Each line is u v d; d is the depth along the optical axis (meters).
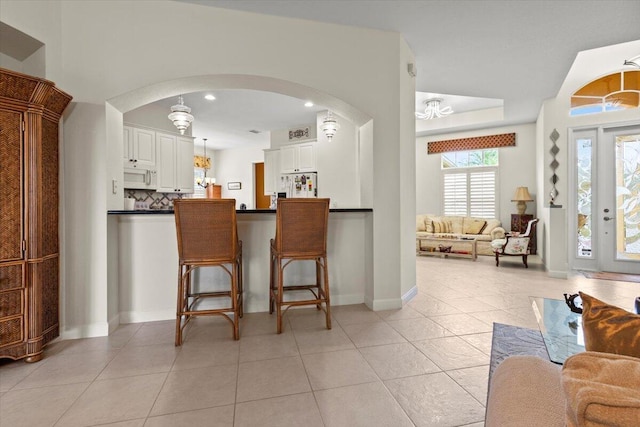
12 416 1.50
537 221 5.52
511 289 3.81
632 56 4.22
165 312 2.84
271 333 2.50
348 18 2.85
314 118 5.98
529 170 6.50
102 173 2.46
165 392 1.69
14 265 1.98
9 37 2.15
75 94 2.40
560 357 1.57
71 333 2.41
